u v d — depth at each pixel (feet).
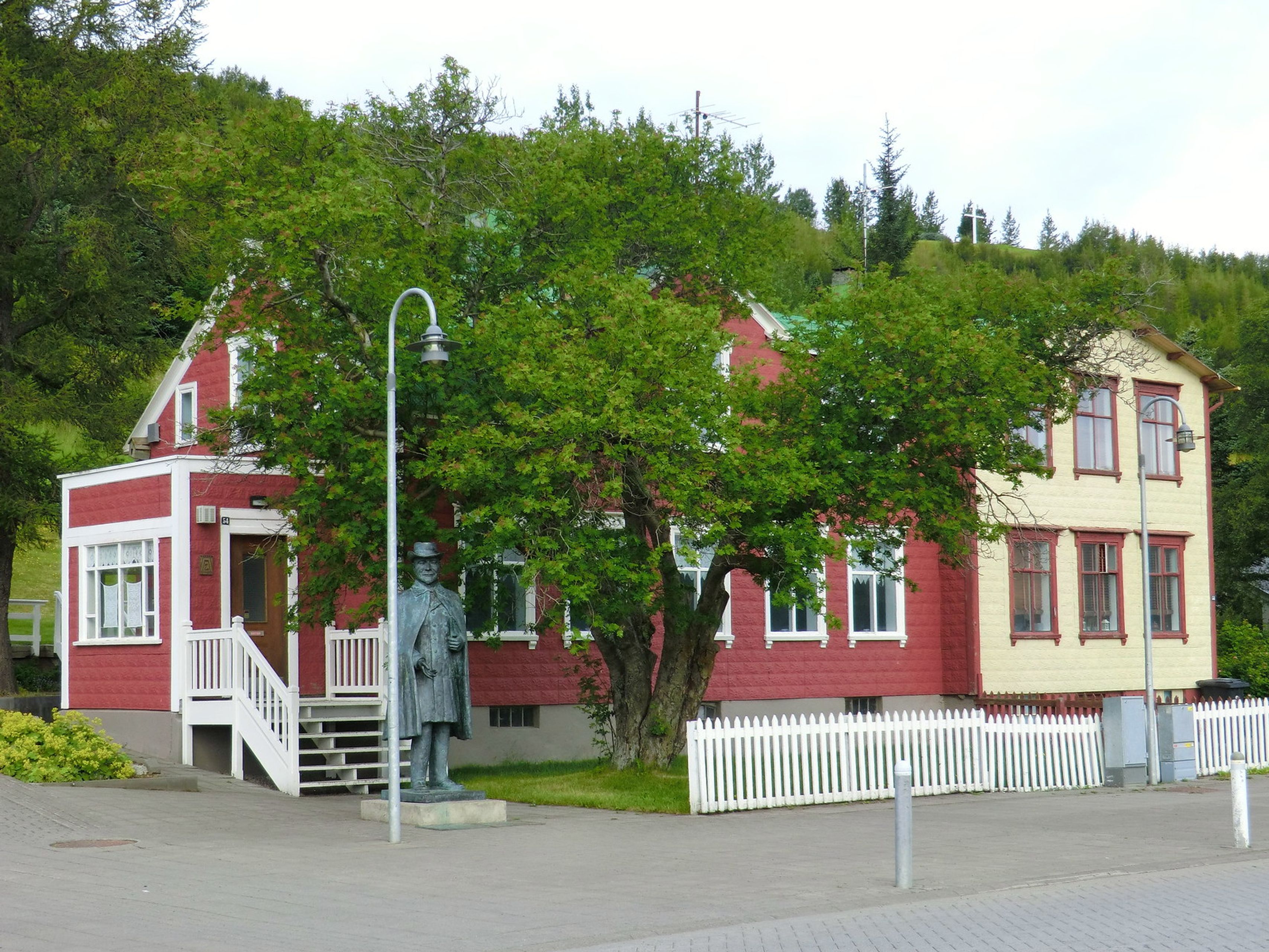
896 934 34.19
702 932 35.19
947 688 108.78
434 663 58.75
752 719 77.41
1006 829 57.16
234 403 96.07
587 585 59.93
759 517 65.26
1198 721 84.38
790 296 168.04
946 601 109.60
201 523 77.87
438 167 75.31
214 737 75.77
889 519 69.97
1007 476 71.92
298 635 81.10
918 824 58.90
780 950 32.27
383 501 65.82
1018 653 109.40
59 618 100.01
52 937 34.12
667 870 45.70
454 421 64.18
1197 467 122.42
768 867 46.47
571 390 57.93
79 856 47.57
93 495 84.02
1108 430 116.26
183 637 76.48
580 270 65.21
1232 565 173.47
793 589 66.64
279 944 33.53
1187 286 415.44
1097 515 114.83
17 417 95.20
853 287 69.77
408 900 39.81
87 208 100.22
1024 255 423.64
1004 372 66.03
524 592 87.30
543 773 83.20
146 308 115.03
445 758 59.36
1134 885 42.52
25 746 67.51
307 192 63.87
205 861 47.01
